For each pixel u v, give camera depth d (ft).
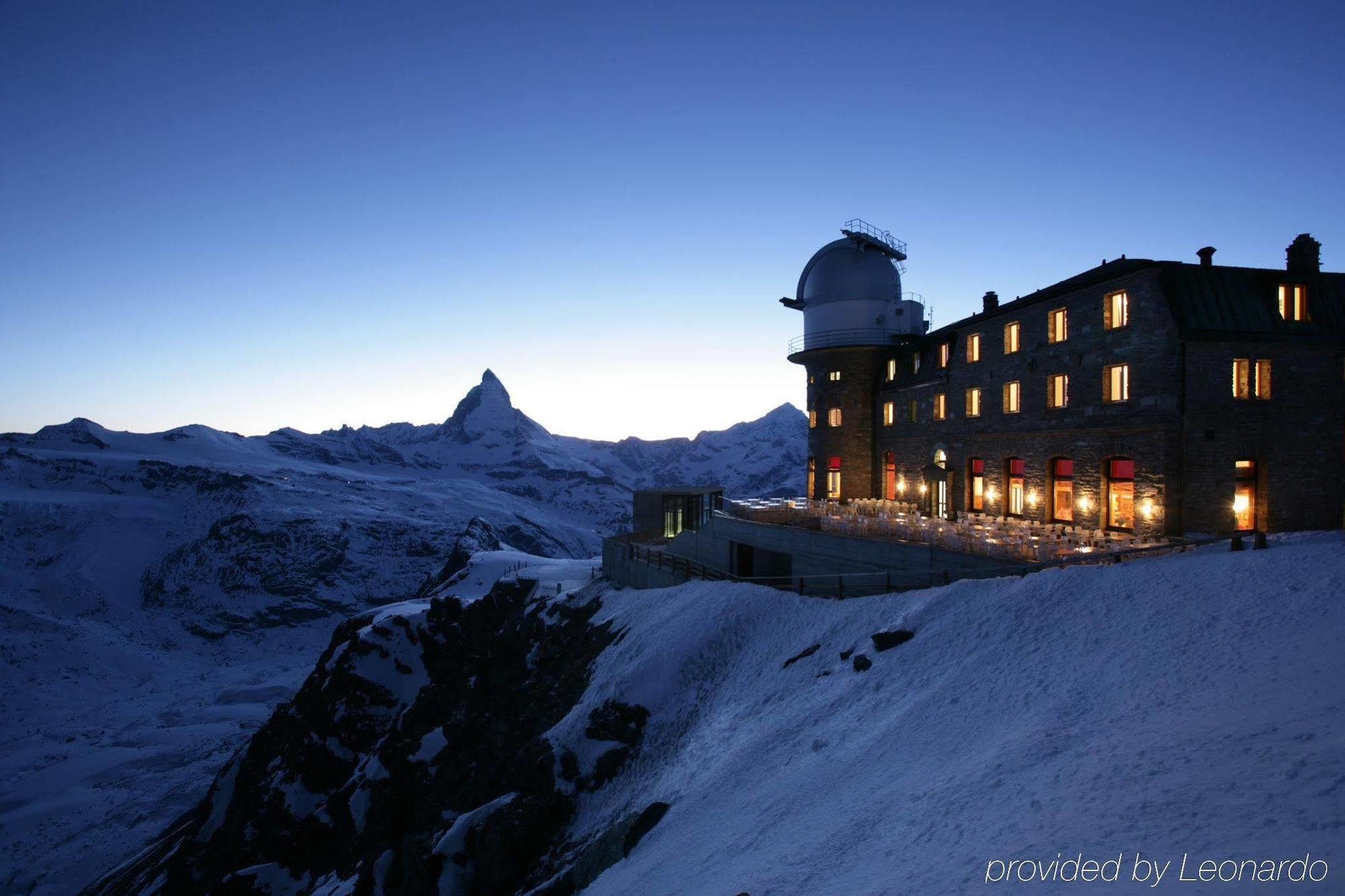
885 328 152.87
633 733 74.18
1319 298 87.71
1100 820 25.12
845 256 157.89
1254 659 36.52
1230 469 83.35
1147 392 86.07
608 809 66.23
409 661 166.20
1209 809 23.29
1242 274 87.10
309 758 155.33
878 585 89.10
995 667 48.44
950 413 128.47
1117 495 92.17
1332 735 25.58
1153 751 29.60
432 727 130.82
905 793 35.83
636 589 127.03
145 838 189.06
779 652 74.38
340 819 128.57
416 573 644.27
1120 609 49.14
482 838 72.13
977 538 87.51
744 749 56.70
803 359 165.68
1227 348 83.87
